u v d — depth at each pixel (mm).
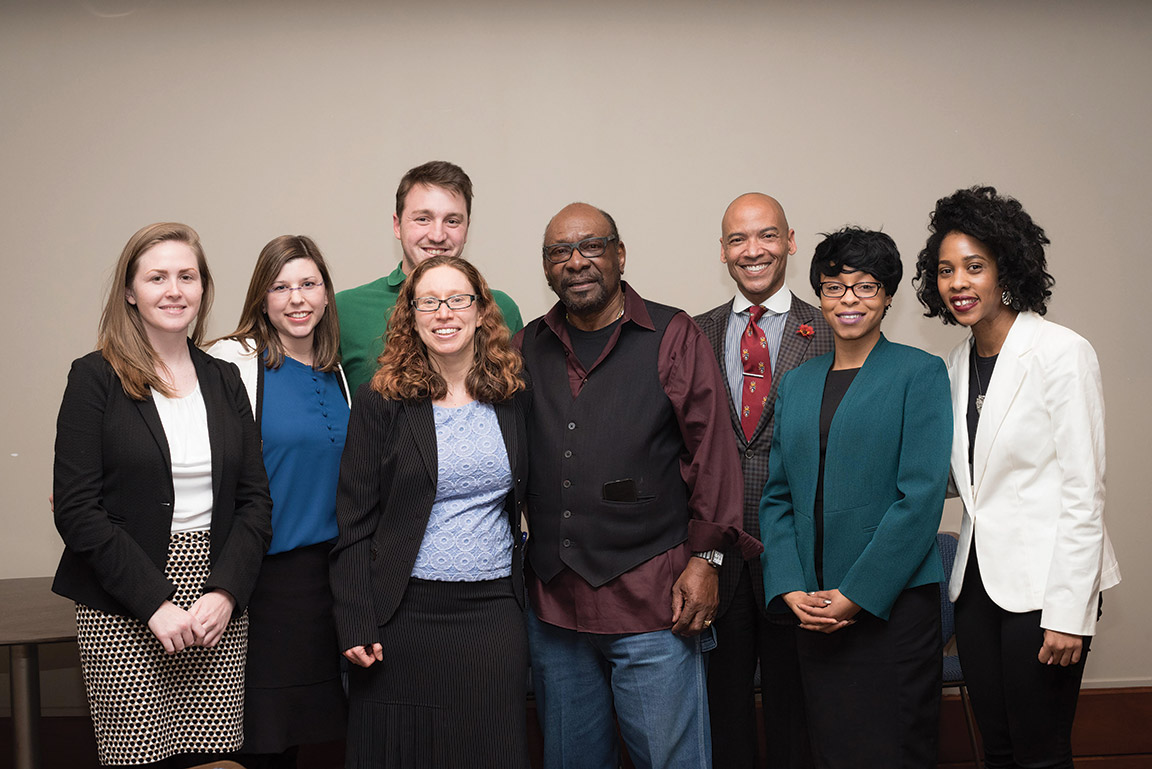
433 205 2619
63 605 2760
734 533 2113
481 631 2025
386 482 2049
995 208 2100
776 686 2438
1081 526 1975
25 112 3354
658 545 2152
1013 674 2051
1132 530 3439
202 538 2027
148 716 1938
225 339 2311
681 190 3445
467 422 2090
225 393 2135
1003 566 2068
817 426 2150
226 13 3371
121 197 3367
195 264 2059
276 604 2174
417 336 2121
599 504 2121
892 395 2084
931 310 2312
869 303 2131
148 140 3367
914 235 3465
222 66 3375
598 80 3430
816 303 3451
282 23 3379
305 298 2262
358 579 2039
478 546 2039
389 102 3402
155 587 1898
